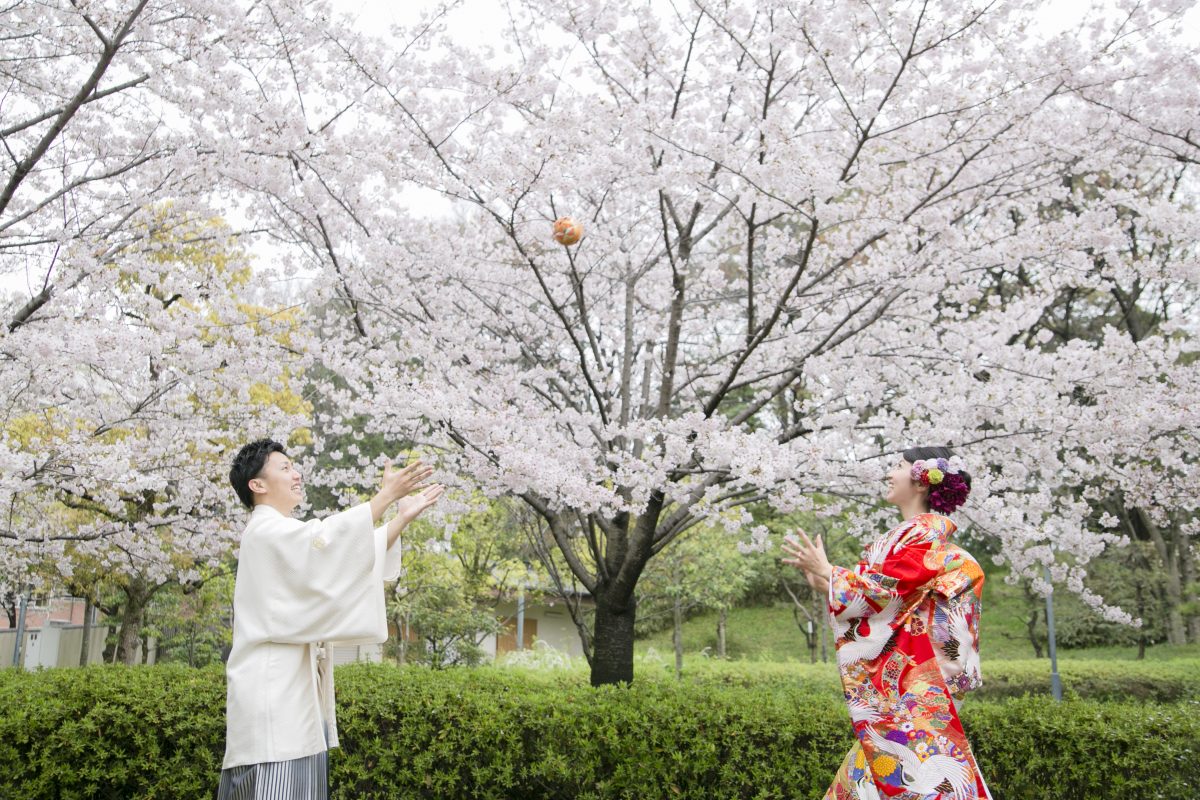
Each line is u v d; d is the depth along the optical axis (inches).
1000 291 339.0
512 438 171.5
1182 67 184.1
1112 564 536.7
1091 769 154.3
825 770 152.6
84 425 225.6
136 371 210.4
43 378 197.9
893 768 102.5
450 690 171.2
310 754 95.3
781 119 182.9
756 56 190.1
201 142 200.7
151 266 215.6
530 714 161.2
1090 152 204.2
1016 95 185.5
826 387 201.9
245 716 93.8
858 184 188.2
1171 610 530.0
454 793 158.9
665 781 154.3
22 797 162.1
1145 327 493.4
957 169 195.2
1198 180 334.3
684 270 212.2
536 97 193.0
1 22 199.5
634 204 244.8
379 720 164.7
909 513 117.0
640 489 176.1
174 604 442.9
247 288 215.8
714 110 224.7
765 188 171.2
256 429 228.4
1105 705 169.5
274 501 105.6
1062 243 191.0
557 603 767.7
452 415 167.3
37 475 189.5
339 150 186.5
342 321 227.3
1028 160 205.5
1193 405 179.5
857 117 186.9
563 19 189.3
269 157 188.7
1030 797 155.3
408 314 216.1
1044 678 418.9
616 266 253.8
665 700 166.4
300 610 94.9
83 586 365.4
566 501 171.6
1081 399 214.7
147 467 232.7
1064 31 175.9
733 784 154.8
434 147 186.2
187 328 198.8
